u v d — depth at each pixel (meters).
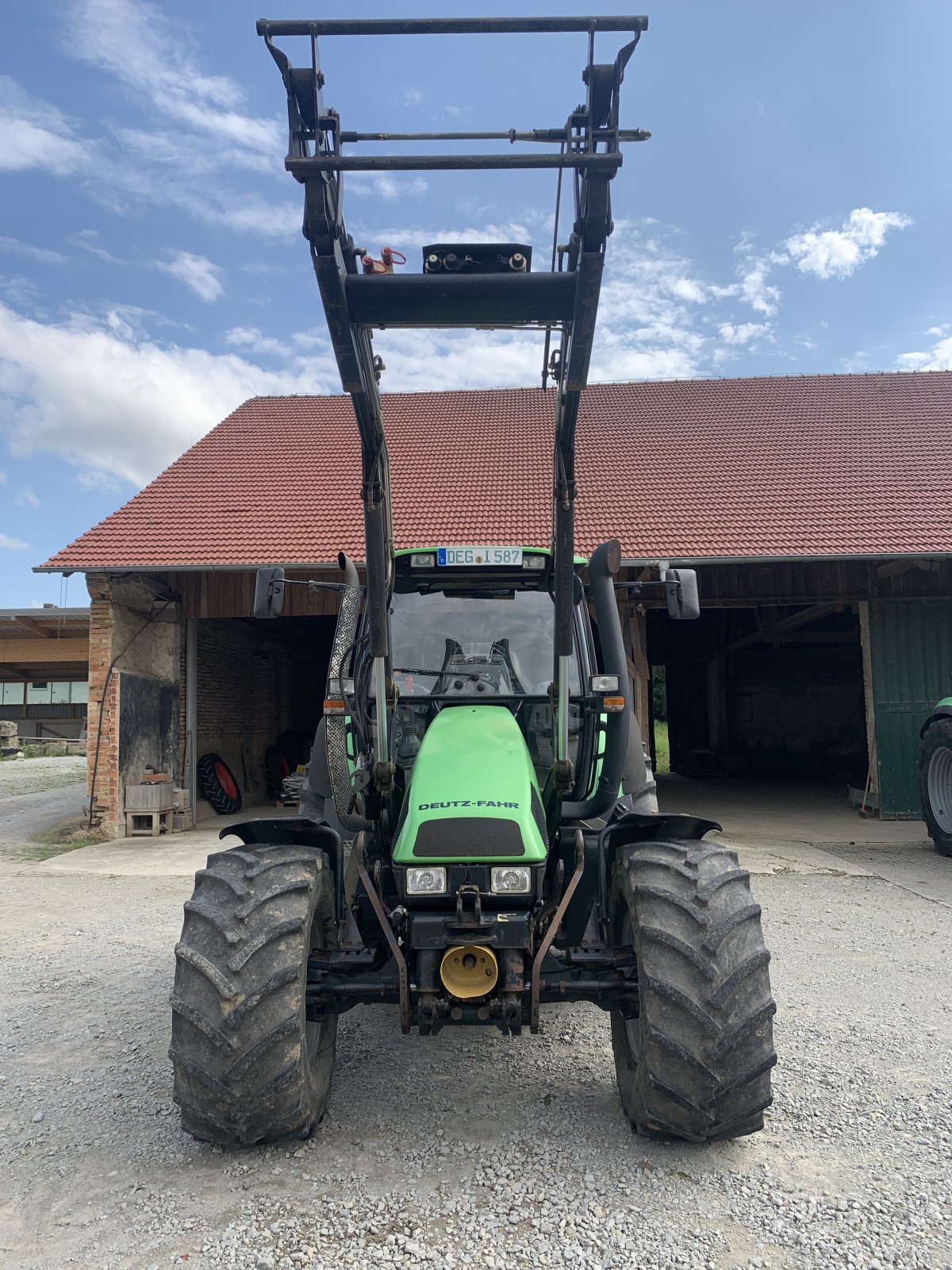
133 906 7.43
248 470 14.35
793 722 20.22
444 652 4.29
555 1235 2.65
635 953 3.15
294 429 16.14
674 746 21.52
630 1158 3.09
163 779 11.77
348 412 16.89
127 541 11.96
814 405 16.08
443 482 13.82
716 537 11.52
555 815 3.56
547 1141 3.21
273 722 16.56
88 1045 4.27
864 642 12.32
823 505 12.25
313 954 3.32
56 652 29.69
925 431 14.55
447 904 3.06
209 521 12.54
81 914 7.14
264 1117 2.92
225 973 2.93
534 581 4.44
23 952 6.00
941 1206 2.80
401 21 2.60
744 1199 2.83
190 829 12.15
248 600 12.38
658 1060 2.89
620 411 16.52
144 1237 2.67
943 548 10.82
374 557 3.38
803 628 19.28
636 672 12.13
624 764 3.83
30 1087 3.77
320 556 11.45
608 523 12.05
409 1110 3.49
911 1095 3.60
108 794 11.19
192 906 3.10
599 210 2.67
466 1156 3.11
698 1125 2.91
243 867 3.25
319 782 4.64
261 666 15.91
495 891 3.00
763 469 13.58
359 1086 3.72
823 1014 4.57
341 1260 2.54
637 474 13.70
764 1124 3.34
